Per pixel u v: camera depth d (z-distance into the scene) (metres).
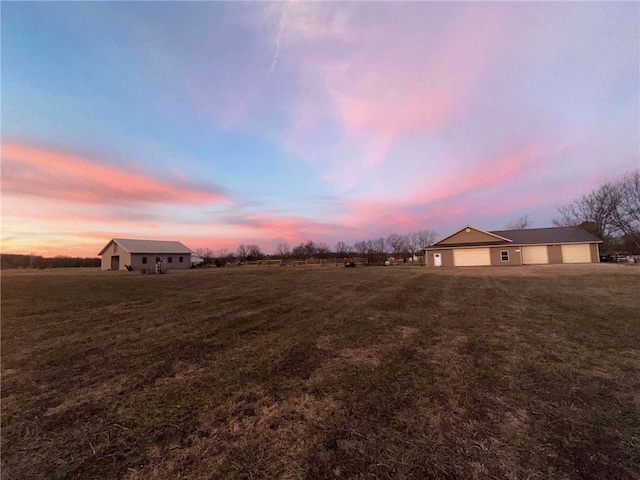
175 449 2.18
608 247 31.78
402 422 2.44
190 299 9.48
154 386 3.29
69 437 2.38
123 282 15.70
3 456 2.16
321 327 5.61
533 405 2.65
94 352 4.52
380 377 3.34
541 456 1.97
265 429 2.40
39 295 10.88
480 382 3.13
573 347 4.15
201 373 3.62
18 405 2.94
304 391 3.05
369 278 14.99
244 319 6.44
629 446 2.06
